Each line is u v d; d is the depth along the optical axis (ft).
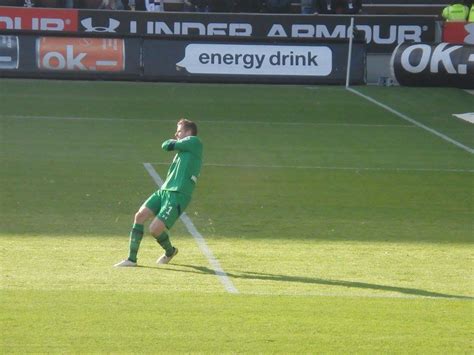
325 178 217.36
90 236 158.81
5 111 290.97
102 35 346.74
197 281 130.93
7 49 342.85
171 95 325.21
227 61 350.43
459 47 348.59
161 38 349.00
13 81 338.54
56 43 344.69
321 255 150.20
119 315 112.27
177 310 115.14
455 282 135.23
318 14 369.09
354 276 136.98
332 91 342.23
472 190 209.97
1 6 362.12
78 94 321.11
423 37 366.43
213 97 324.19
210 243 156.35
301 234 165.37
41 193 192.34
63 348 99.91
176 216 139.33
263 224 172.35
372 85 358.43
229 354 99.45
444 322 113.09
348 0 385.91
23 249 147.95
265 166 229.04
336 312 116.26
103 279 130.21
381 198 198.90
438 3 424.87
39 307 114.62
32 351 98.68
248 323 110.42
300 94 334.03
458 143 268.21
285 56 352.28
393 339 105.81
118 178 209.26
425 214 185.57
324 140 266.36
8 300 117.29
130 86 339.16
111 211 178.91
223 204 187.62
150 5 388.78
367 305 120.06
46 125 273.33
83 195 191.83
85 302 117.50
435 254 153.38
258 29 361.30
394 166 234.38
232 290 126.31
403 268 143.02
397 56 353.72
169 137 263.29
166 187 140.05
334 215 181.98
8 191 193.06
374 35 365.20
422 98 334.85
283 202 191.83
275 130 278.46
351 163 236.43
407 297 125.18
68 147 244.22
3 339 102.17
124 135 263.70
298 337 105.60
